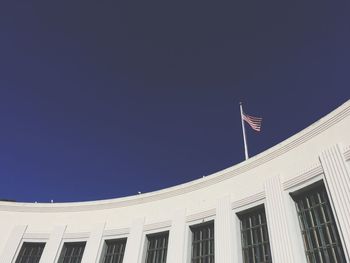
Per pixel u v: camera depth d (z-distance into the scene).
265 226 14.09
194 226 16.86
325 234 11.91
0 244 20.78
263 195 14.46
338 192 11.61
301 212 13.12
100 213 20.81
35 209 22.14
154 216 18.66
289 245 12.40
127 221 19.47
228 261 14.11
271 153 15.23
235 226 14.91
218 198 16.42
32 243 20.91
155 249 17.72
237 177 16.30
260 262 13.51
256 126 18.77
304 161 13.64
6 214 22.11
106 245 19.47
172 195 18.81
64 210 21.80
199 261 15.70
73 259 19.77
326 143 13.06
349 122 12.49
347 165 11.74
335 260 11.18
